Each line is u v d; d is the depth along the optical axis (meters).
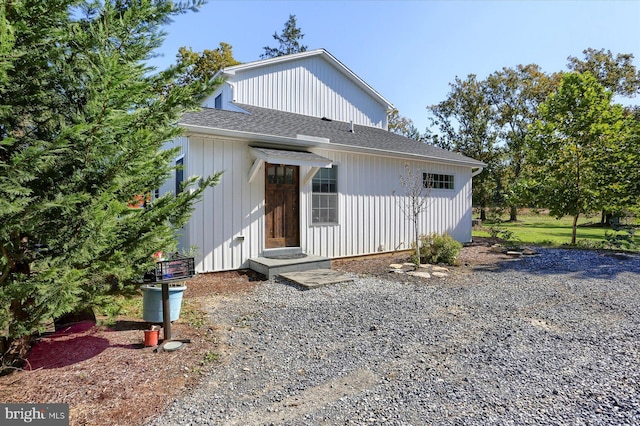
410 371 2.99
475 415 2.33
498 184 25.22
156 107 2.96
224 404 2.44
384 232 9.61
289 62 11.63
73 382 2.67
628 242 10.16
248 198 7.13
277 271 6.52
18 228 2.22
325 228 8.37
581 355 3.34
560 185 11.70
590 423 2.23
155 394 2.54
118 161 2.51
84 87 2.64
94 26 2.59
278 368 3.02
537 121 12.48
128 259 2.90
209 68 21.83
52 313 2.40
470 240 12.27
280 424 2.21
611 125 11.10
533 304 5.09
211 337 3.70
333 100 12.80
